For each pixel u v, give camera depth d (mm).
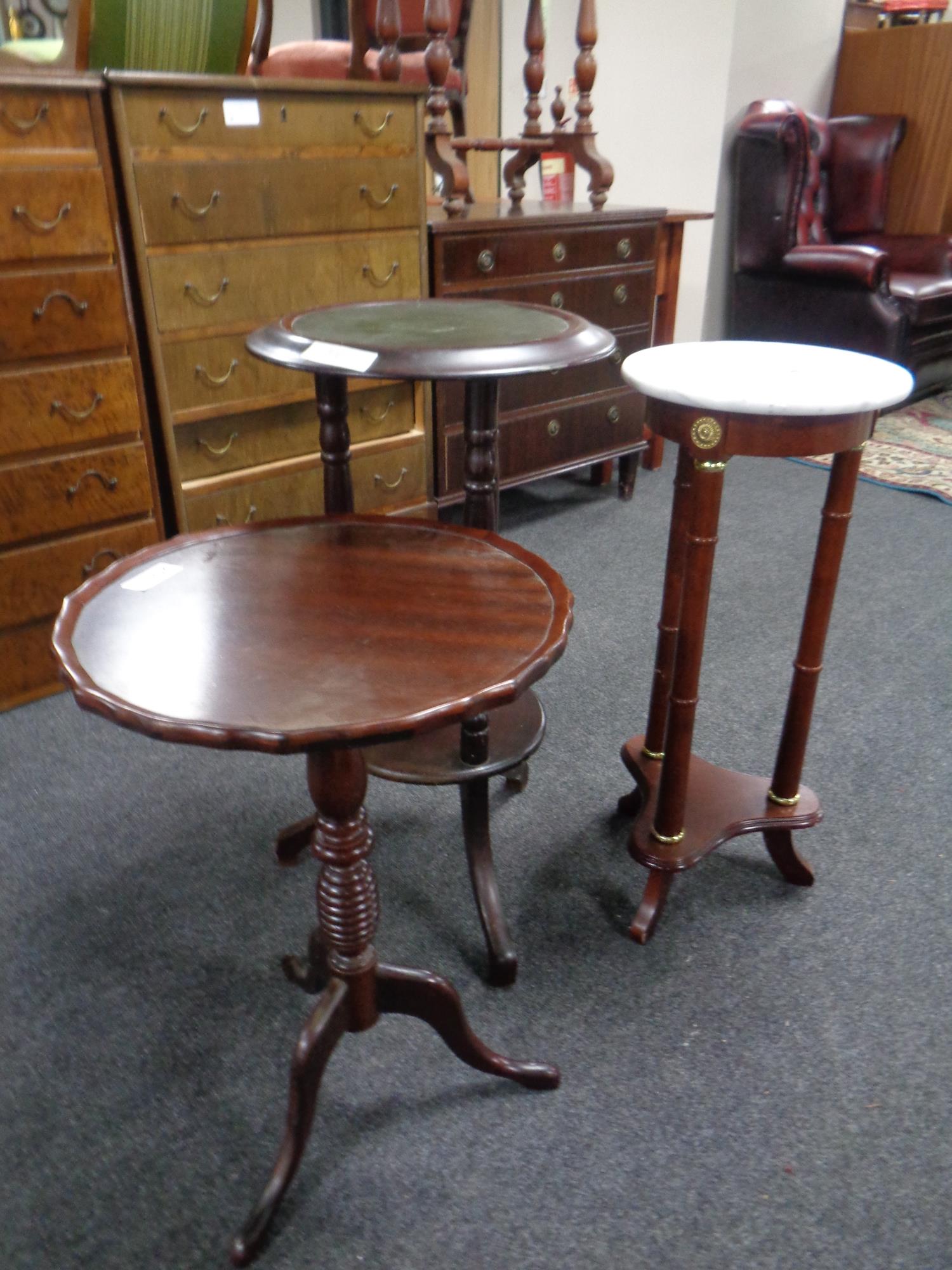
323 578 1175
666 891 1543
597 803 1893
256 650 997
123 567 1190
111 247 1981
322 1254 1100
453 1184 1176
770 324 4461
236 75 2184
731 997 1446
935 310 4246
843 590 2824
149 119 1932
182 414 2205
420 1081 1314
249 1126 1253
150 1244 1111
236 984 1469
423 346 1318
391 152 2328
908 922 1592
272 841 1782
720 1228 1125
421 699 900
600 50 4156
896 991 1457
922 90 4625
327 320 1549
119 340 2059
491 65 4367
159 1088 1303
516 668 958
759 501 3572
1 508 2002
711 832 1550
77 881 1674
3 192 1798
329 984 1142
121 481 2170
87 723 2143
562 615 1073
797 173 4145
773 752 2039
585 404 3174
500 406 2910
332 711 877
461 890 1663
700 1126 1249
